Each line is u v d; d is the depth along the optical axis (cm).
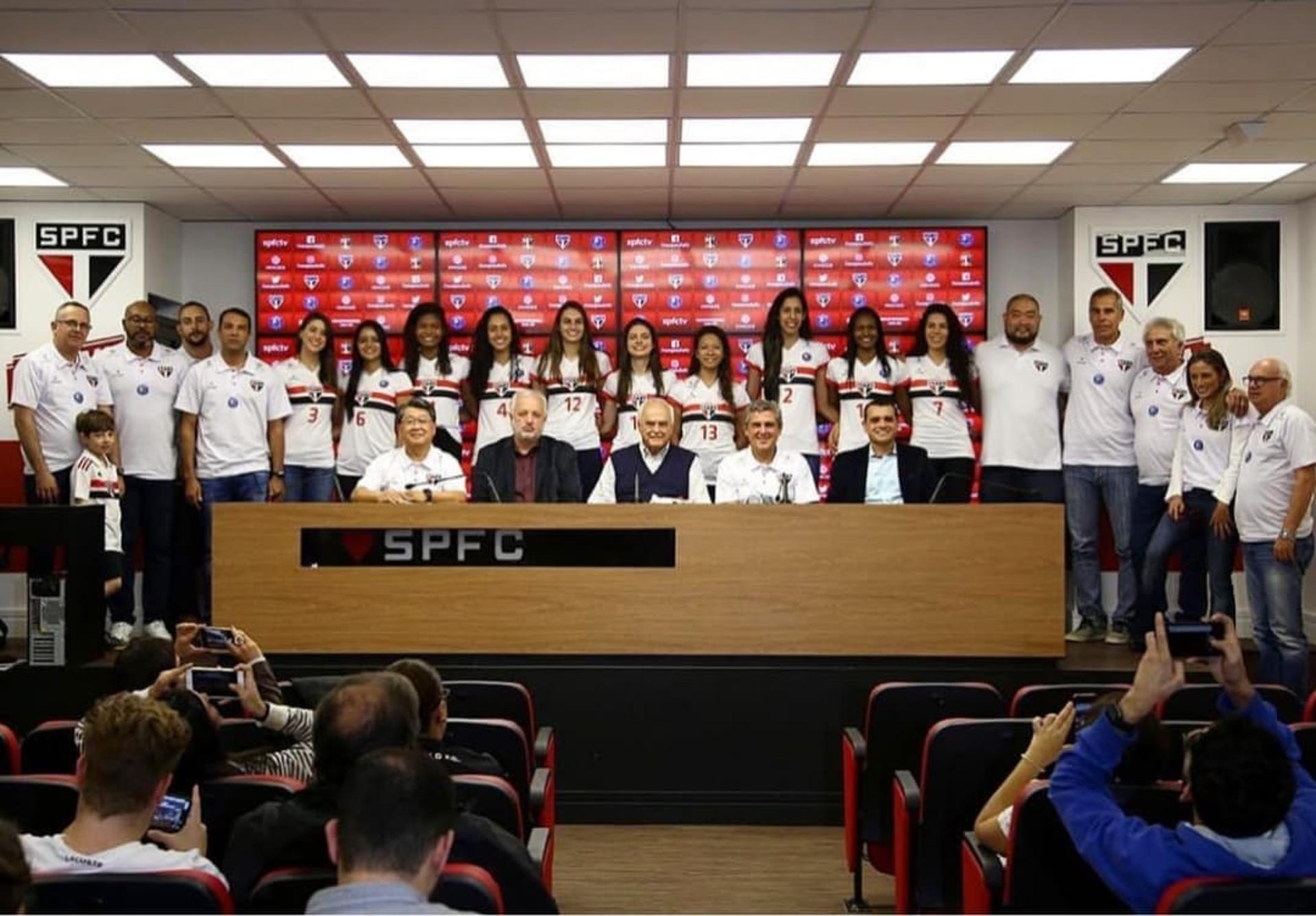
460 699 415
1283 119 637
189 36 507
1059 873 250
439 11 479
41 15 481
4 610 827
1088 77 565
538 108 616
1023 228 904
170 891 191
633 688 516
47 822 252
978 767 327
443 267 884
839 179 774
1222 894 184
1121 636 733
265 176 761
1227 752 202
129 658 332
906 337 884
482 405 789
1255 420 646
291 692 375
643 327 784
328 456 810
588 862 464
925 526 511
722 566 512
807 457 816
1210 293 859
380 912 159
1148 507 729
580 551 514
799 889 433
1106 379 757
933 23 494
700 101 604
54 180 774
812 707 516
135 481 744
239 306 905
